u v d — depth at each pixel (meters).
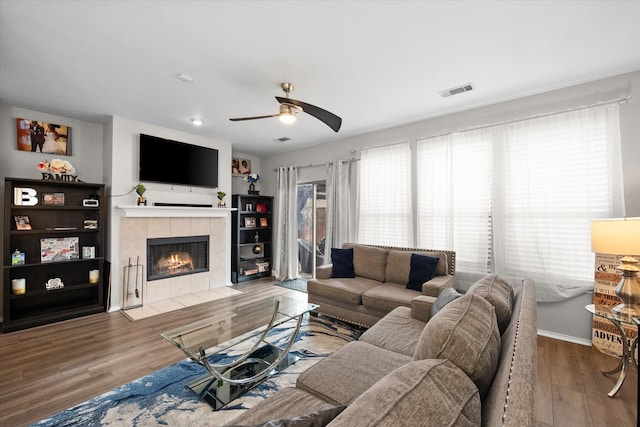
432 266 3.18
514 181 3.14
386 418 0.63
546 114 2.98
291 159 5.67
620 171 2.63
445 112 3.60
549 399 2.00
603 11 1.85
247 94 3.10
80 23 1.96
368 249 3.80
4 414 1.80
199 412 1.82
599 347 2.63
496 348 1.10
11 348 2.65
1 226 3.34
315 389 1.38
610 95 2.70
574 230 2.82
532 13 1.87
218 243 4.92
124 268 3.83
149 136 4.01
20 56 2.37
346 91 3.02
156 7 1.81
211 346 1.97
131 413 1.81
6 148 3.37
